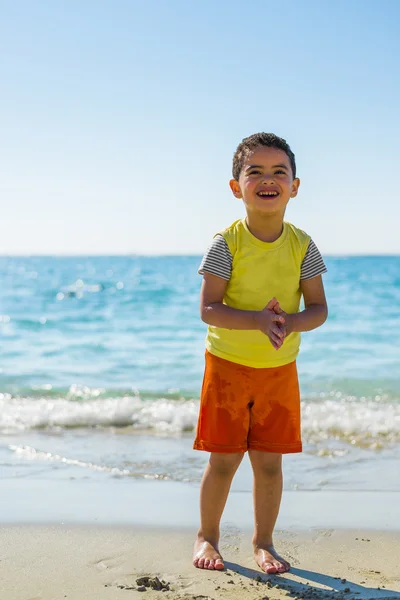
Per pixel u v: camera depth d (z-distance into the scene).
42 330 16.08
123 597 2.42
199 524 3.30
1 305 23.09
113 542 3.04
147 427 5.92
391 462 4.58
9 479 4.12
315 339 13.64
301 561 2.82
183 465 4.49
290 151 2.93
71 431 5.75
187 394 8.17
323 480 4.12
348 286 28.05
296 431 2.89
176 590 2.49
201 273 2.87
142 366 10.82
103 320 18.02
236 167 2.94
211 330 2.92
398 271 40.75
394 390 8.34
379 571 2.71
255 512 2.91
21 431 5.74
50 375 9.98
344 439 5.34
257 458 2.90
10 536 3.10
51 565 2.75
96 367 10.74
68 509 3.51
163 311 20.27
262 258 2.82
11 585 2.54
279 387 2.85
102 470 4.35
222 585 2.55
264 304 2.83
